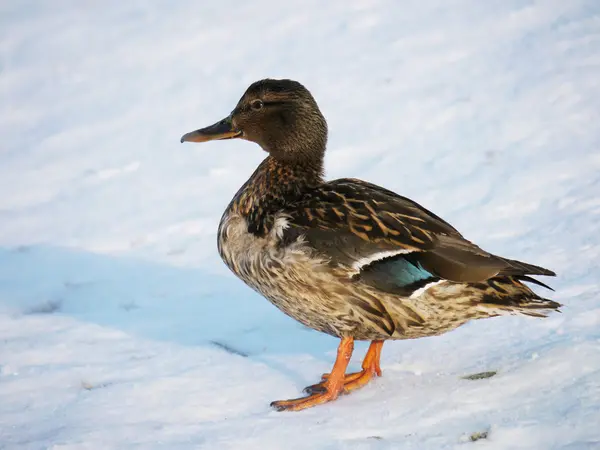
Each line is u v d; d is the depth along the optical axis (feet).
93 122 57.62
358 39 61.52
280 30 64.75
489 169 44.27
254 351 32.76
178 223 44.91
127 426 27.43
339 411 27.40
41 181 51.19
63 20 73.20
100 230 45.14
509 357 29.27
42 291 39.42
